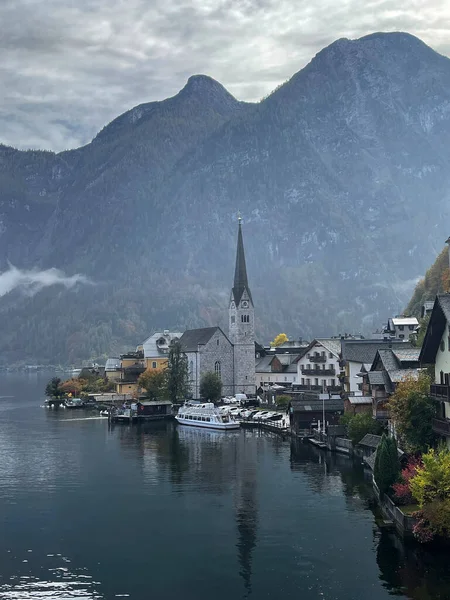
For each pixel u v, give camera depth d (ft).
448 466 224.33
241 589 199.31
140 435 509.76
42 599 194.59
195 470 357.82
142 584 203.92
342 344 549.95
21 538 245.45
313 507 277.85
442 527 220.23
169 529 253.24
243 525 255.91
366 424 385.09
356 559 219.00
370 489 305.73
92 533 249.96
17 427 565.94
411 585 199.11
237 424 545.03
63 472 357.00
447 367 263.70
